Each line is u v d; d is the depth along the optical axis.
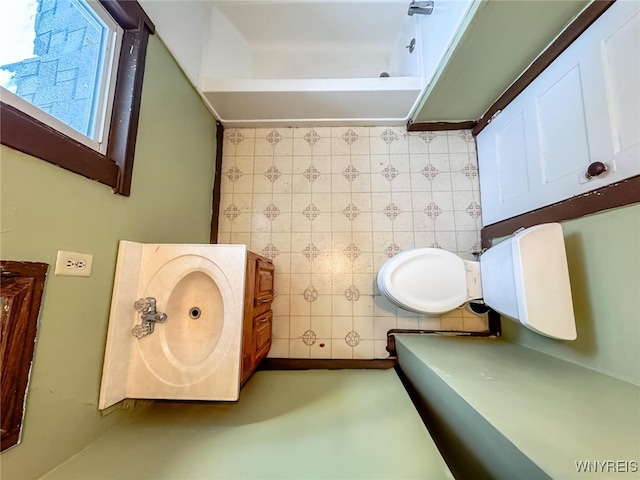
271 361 1.72
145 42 1.11
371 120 1.89
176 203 1.38
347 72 2.07
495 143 1.69
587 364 1.05
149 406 1.10
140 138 1.09
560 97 1.21
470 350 1.35
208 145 1.79
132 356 0.98
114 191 0.95
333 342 1.74
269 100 1.68
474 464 0.76
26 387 0.66
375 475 0.73
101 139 0.95
